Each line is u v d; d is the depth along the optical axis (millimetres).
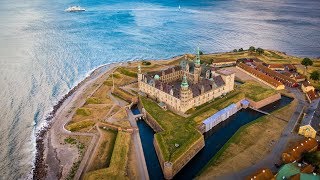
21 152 164375
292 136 163875
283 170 124688
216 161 147000
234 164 143375
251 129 173250
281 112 192500
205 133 177750
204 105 199250
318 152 139375
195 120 179875
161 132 168375
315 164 132875
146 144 169125
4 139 175750
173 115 186375
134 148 162250
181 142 158000
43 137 175875
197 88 198875
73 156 155625
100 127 182500
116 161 147625
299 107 198500
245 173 136875
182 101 185750
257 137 164875
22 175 147000
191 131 167375
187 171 148125
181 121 178750
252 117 194750
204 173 138875
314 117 169125
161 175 144375
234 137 167000
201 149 163000
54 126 185500
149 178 140875
